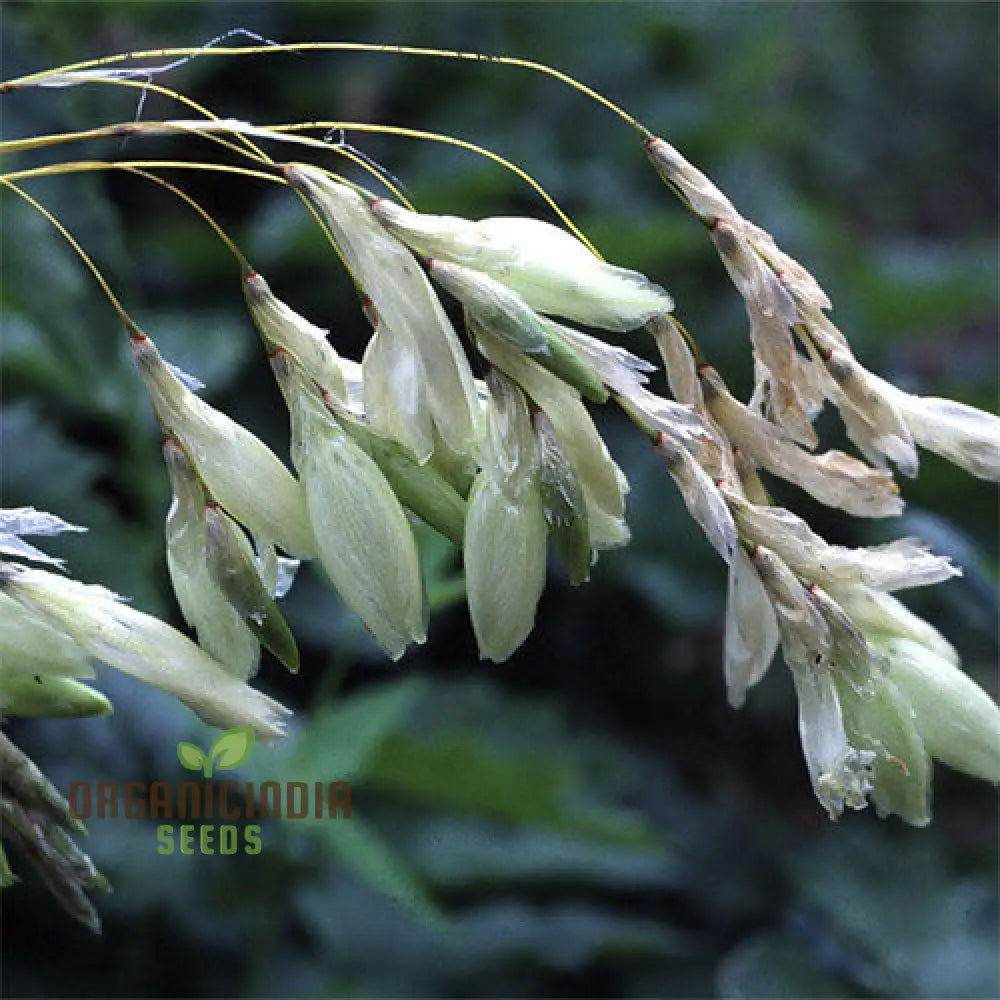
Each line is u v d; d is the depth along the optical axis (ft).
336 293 1.54
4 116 1.18
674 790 1.59
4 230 1.13
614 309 0.58
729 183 1.94
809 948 1.32
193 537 0.60
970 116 3.23
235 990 1.15
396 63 1.73
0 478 1.08
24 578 0.60
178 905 1.11
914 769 0.60
